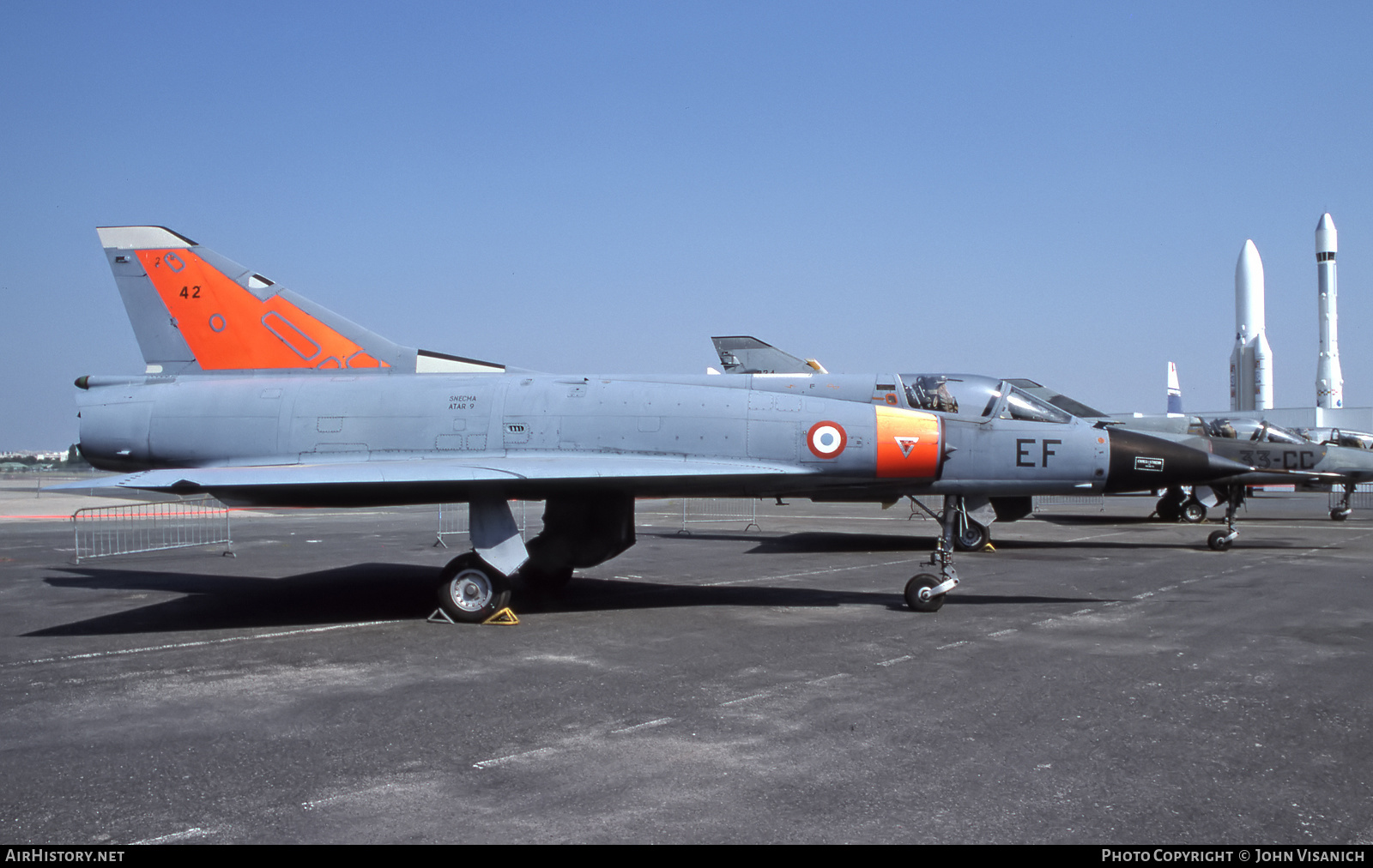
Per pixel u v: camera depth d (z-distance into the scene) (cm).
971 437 1045
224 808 418
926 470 990
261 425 1070
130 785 450
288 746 510
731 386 1146
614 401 1030
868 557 1518
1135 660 716
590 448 1020
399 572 1371
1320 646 767
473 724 550
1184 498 2292
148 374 1173
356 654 761
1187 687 629
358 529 2292
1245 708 574
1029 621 893
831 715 562
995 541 1795
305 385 1097
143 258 1180
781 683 648
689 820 398
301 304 1168
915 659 724
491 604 900
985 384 1142
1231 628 851
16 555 1659
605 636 834
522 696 615
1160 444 1164
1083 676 663
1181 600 1019
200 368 1170
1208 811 407
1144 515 2589
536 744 508
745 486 1039
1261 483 1794
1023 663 706
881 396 1133
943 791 432
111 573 1373
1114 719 552
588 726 543
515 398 1048
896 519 2508
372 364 1159
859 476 997
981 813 405
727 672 684
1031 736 518
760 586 1163
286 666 721
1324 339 5372
